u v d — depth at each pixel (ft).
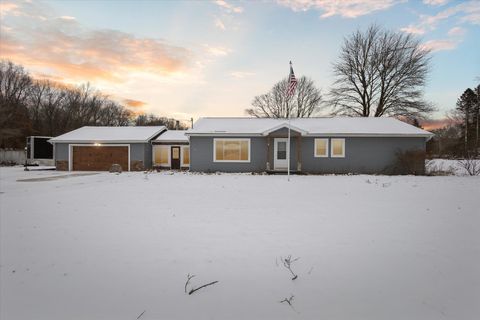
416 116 96.94
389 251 13.93
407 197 28.60
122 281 11.33
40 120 139.03
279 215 21.26
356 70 105.91
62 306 9.77
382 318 9.01
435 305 9.64
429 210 22.40
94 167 71.36
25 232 17.25
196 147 61.62
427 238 15.67
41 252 14.14
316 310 9.47
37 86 142.82
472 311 9.28
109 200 27.78
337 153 58.75
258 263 12.78
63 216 21.21
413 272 11.84
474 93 135.33
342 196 29.60
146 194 31.50
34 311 9.51
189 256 13.55
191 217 20.80
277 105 135.95
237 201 27.07
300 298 10.14
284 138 59.93
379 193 31.48
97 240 15.78
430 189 34.06
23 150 103.71
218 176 52.06
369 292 10.44
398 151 57.26
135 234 16.76
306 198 28.55
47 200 28.02
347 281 11.19
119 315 9.26
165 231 17.34
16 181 47.34
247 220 19.84
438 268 12.14
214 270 12.17
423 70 95.86
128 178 50.14
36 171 70.18
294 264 12.64
